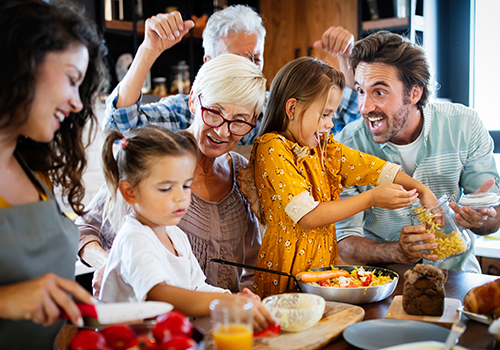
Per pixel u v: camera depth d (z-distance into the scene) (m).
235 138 1.32
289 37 3.03
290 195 1.31
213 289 1.17
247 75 1.27
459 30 2.77
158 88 2.92
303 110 1.39
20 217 0.81
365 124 1.82
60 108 0.79
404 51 1.58
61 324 0.90
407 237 1.35
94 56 0.95
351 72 1.86
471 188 1.82
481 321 0.98
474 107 2.82
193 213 1.38
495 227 1.66
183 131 1.14
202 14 3.21
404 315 1.05
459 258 1.79
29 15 0.74
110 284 1.04
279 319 0.94
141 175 1.02
